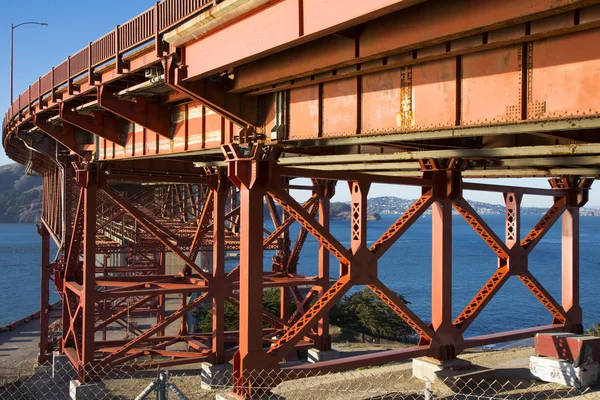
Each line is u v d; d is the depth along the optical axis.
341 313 54.25
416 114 10.71
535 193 21.05
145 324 50.31
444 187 17.33
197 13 12.74
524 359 23.94
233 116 14.21
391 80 11.27
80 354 25.36
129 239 32.62
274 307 52.72
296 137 13.42
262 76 12.79
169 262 76.06
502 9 8.00
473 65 9.78
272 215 31.62
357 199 16.03
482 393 17.81
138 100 18.62
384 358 16.34
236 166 13.75
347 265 15.58
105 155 24.38
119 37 16.94
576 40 8.36
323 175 15.16
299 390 19.55
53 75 23.45
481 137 15.48
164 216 50.22
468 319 18.62
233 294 25.92
